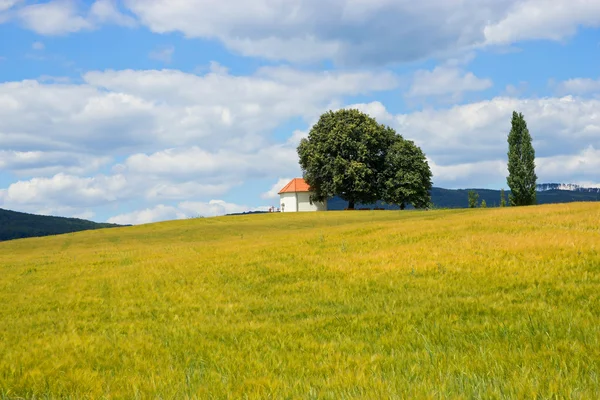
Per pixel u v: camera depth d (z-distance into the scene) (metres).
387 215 69.06
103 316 15.03
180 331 11.40
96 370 7.95
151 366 8.14
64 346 9.89
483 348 7.74
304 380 6.68
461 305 11.89
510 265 17.05
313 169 93.94
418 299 13.80
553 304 11.20
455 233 25.75
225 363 8.02
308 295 16.20
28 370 7.88
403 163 94.06
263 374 7.24
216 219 81.81
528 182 81.25
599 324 8.81
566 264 16.22
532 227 25.81
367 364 7.30
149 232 64.06
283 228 59.34
